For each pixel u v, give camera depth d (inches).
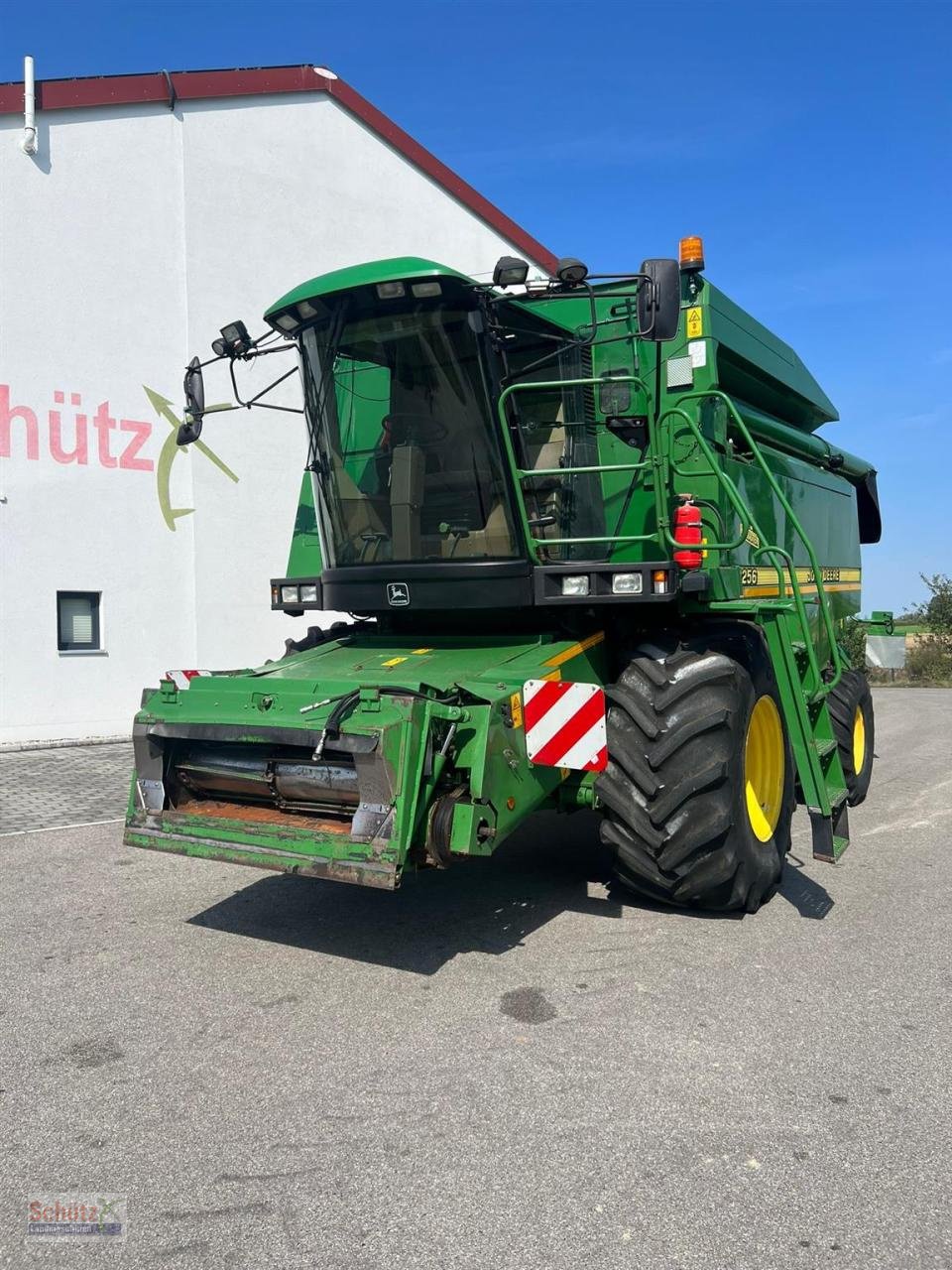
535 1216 101.4
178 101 442.0
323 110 495.2
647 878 187.3
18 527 401.1
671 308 173.0
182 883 221.8
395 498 208.5
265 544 473.7
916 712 627.2
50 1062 136.3
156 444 438.3
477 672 183.0
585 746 171.9
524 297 186.5
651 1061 135.0
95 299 420.2
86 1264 95.0
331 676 189.2
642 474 217.6
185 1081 130.4
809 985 161.3
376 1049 139.1
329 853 154.6
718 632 203.0
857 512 388.5
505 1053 137.5
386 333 200.2
